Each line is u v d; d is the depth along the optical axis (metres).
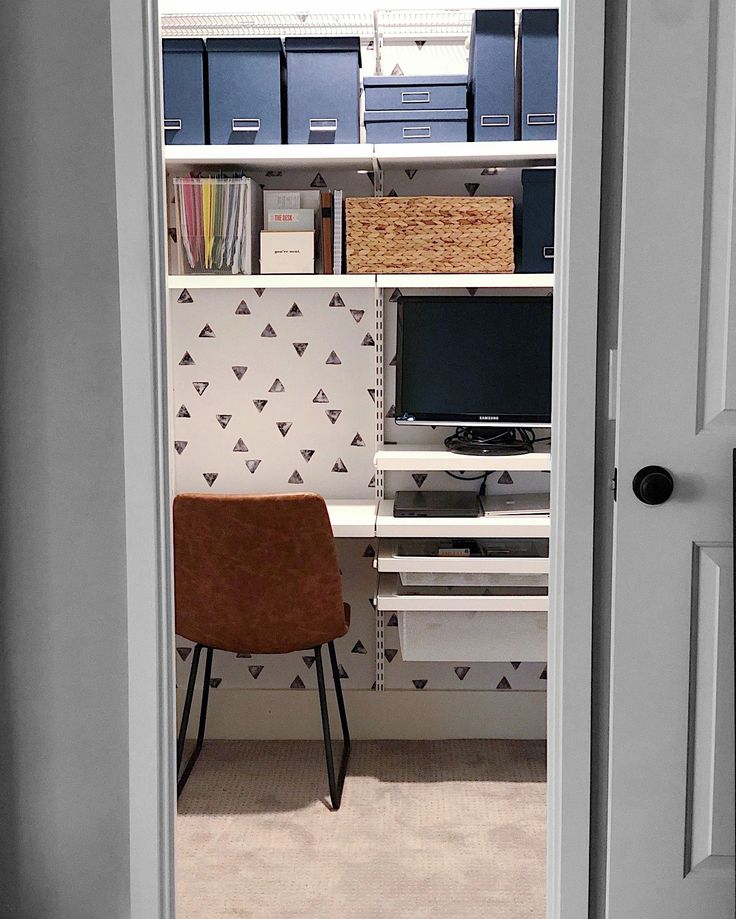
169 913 1.82
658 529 1.70
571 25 1.66
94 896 1.82
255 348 3.22
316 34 3.10
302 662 3.27
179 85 2.89
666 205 1.65
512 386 3.07
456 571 2.83
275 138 2.92
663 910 1.75
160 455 1.75
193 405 3.24
